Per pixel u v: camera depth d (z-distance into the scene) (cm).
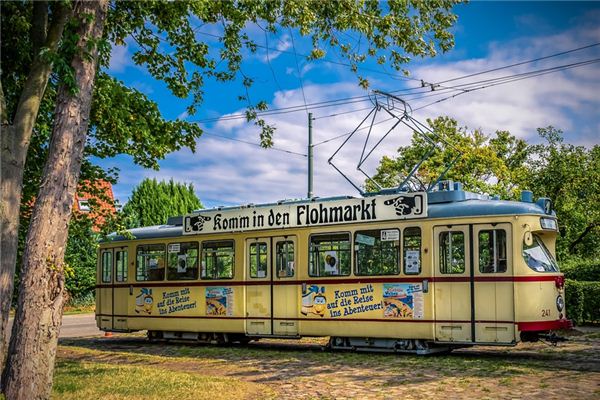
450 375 1255
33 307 930
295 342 2052
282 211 1823
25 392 915
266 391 1135
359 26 1385
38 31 1230
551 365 1351
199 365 1509
